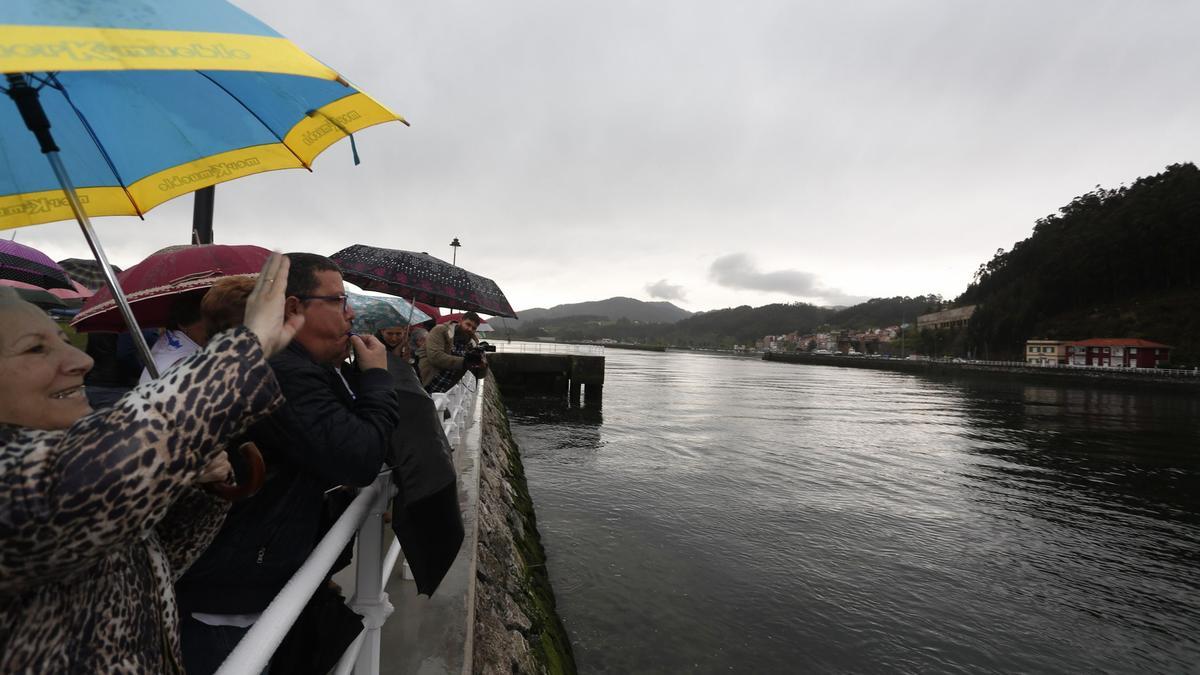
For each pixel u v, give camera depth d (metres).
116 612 0.87
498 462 10.42
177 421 0.80
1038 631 7.91
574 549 9.49
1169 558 11.02
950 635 7.61
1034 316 101.50
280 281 1.02
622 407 31.45
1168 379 53.03
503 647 4.27
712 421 27.05
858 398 44.72
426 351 5.48
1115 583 9.69
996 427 29.66
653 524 11.05
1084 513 13.94
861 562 9.84
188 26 0.89
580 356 30.72
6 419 0.82
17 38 0.70
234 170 1.50
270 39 1.03
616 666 6.30
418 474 1.79
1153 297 87.81
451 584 3.23
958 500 14.59
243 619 1.48
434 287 4.16
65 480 0.69
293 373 1.42
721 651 6.75
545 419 25.70
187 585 1.42
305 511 1.52
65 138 1.39
